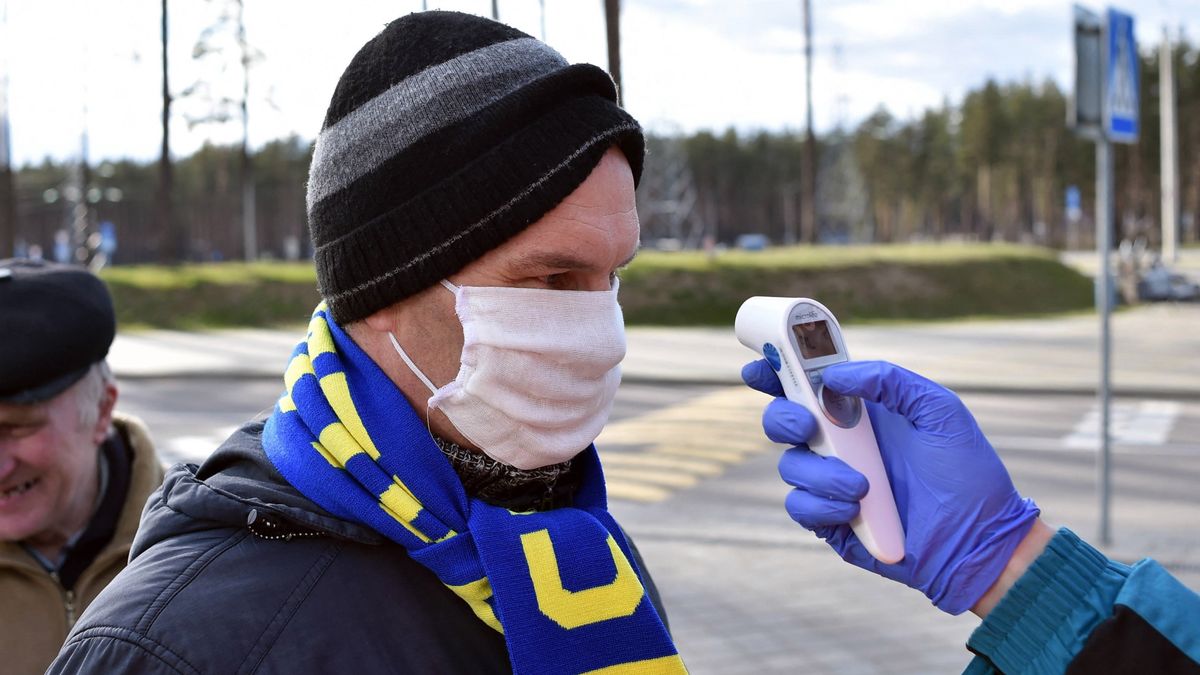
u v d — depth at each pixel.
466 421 1.15
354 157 1.11
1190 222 74.50
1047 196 83.06
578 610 1.09
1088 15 6.11
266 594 1.02
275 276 26.23
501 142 1.08
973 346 18.84
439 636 1.06
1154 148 72.75
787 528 6.96
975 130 82.00
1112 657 1.18
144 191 90.44
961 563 1.27
